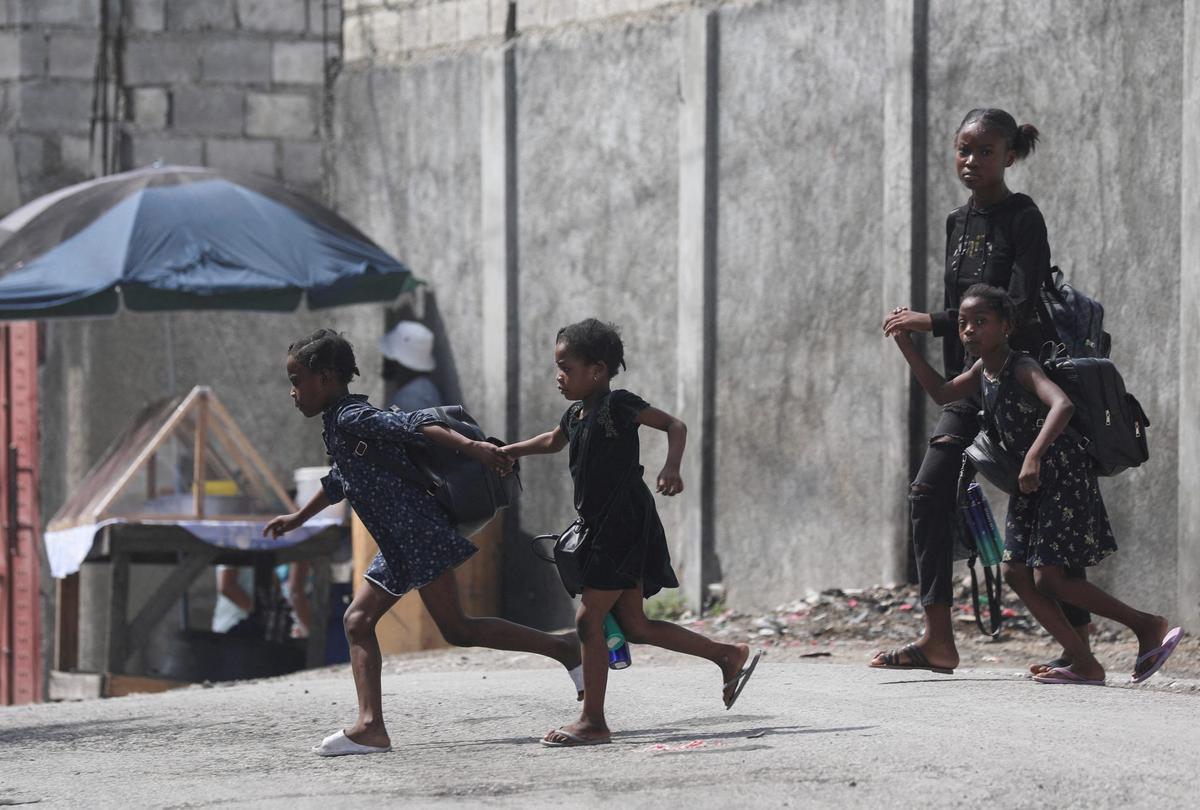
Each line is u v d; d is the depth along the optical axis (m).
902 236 39.06
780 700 24.16
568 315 49.44
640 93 47.03
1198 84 32.88
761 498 43.22
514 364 51.19
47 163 56.62
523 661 36.91
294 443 57.47
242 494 48.22
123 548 46.12
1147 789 15.80
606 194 48.16
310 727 24.44
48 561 55.56
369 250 50.97
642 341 47.03
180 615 54.50
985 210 25.41
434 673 35.25
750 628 39.22
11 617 56.25
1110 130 35.12
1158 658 24.39
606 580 20.05
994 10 37.56
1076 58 35.84
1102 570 35.19
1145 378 34.34
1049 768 16.88
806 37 42.03
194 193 49.72
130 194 49.22
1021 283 24.73
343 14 58.00
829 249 41.44
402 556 20.83
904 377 39.00
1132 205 34.66
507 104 51.09
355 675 21.00
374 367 55.31
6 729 26.58
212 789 18.61
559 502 49.56
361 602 21.06
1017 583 25.03
